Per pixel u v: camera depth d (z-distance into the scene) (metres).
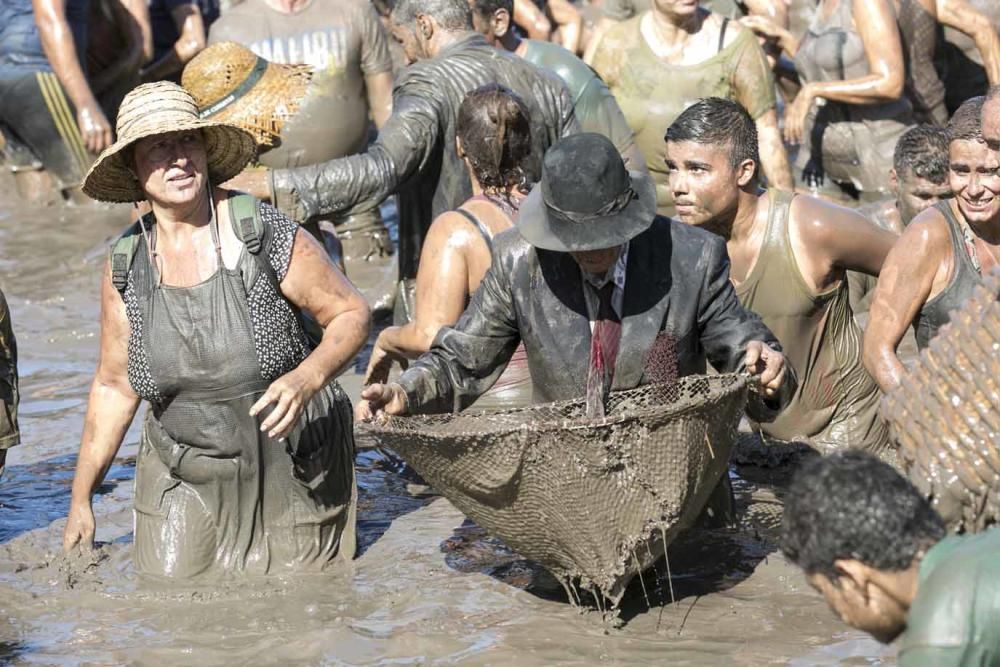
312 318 6.91
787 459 7.99
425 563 6.93
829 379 7.85
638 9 14.06
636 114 11.38
